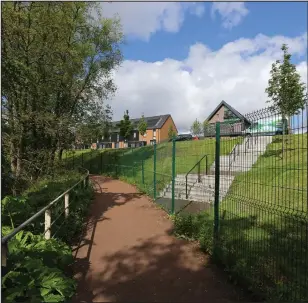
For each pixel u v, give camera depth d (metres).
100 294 4.09
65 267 4.93
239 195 5.82
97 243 6.24
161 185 12.57
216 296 4.01
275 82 14.51
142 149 22.77
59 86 17.45
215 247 5.21
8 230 4.89
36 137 15.86
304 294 3.71
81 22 19.94
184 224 6.68
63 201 7.62
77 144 19.06
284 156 4.33
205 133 7.75
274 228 5.11
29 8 14.38
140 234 6.83
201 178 11.32
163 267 4.98
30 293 3.28
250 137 5.02
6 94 12.62
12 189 11.15
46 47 14.87
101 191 14.08
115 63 23.80
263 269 4.34
